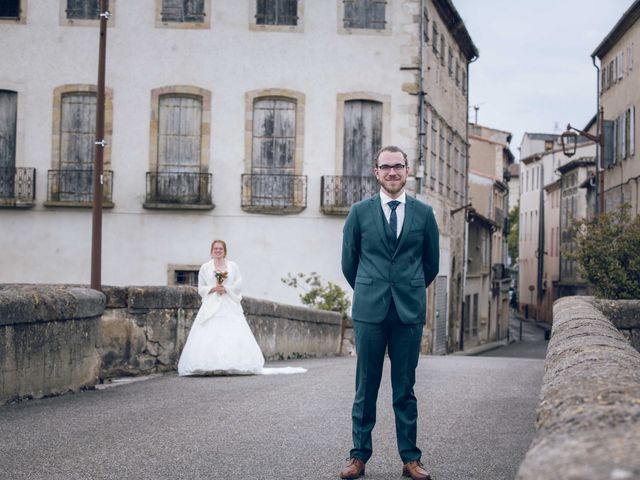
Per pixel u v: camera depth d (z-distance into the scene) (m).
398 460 6.54
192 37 29.75
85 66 29.72
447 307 37.34
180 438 7.43
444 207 36.59
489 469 6.21
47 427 7.99
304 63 29.84
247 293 29.69
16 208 29.58
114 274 29.66
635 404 2.93
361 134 29.95
